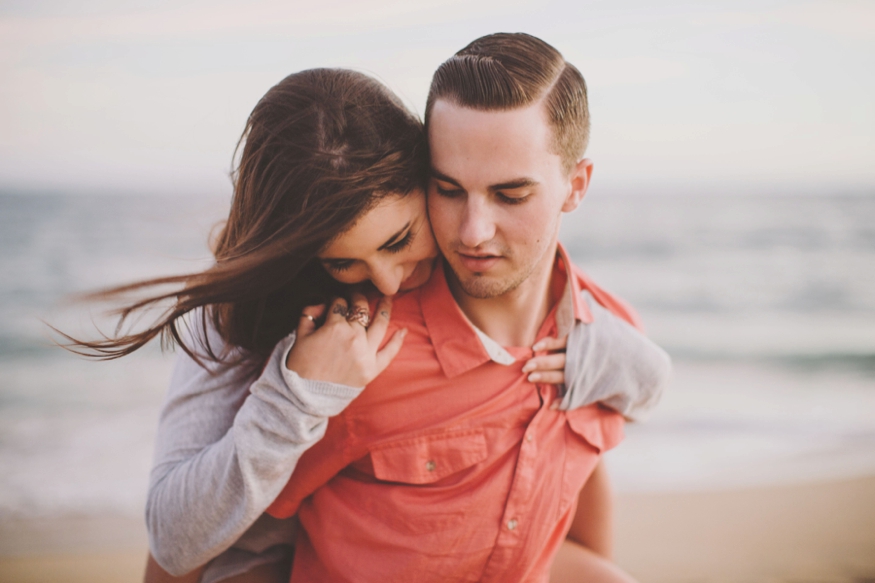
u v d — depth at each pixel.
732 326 10.28
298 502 1.33
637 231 16.61
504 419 1.30
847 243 15.28
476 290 1.20
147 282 1.18
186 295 1.17
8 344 8.45
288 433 1.14
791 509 4.50
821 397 7.29
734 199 21.19
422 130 1.21
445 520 1.26
